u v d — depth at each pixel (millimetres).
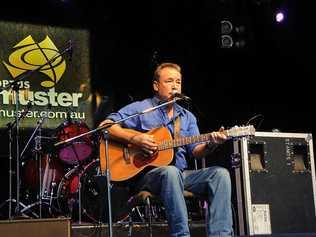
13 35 8062
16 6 8141
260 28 8125
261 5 7992
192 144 4684
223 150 5777
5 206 7430
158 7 8500
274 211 5637
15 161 7578
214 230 4070
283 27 8016
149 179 4250
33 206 6898
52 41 8203
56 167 6980
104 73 8328
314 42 7824
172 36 8492
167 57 8453
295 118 8195
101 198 5996
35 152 6941
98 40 8383
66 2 8344
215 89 8469
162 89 4738
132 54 8453
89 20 8406
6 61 7977
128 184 4676
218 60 8461
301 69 8070
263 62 8352
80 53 8281
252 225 5504
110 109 8266
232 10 8047
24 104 7906
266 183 5660
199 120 8305
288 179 5773
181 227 3992
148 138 4570
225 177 4184
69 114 7430
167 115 4770
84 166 6844
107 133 4633
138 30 8484
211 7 8109
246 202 5547
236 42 8031
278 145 5809
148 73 8430
